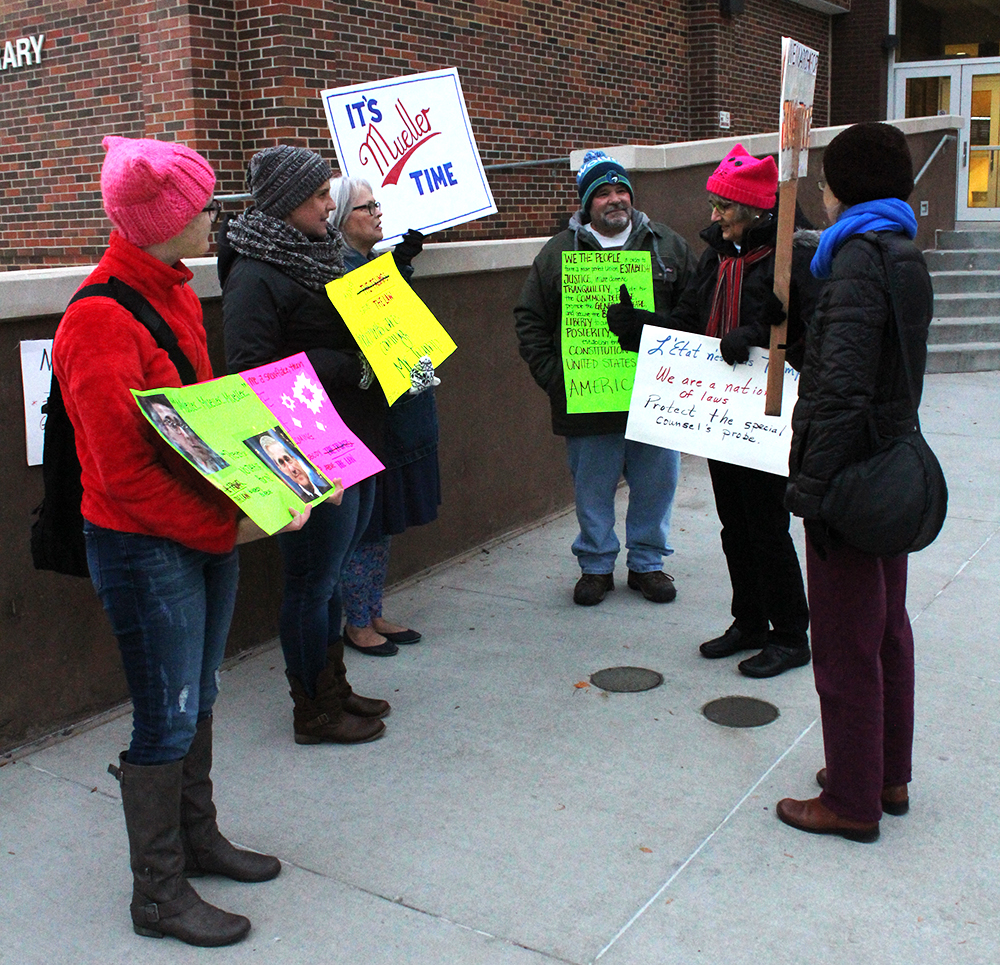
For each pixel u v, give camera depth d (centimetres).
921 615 429
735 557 392
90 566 235
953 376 895
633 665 397
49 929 254
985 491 589
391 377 328
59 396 229
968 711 347
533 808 301
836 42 1470
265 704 376
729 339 362
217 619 254
